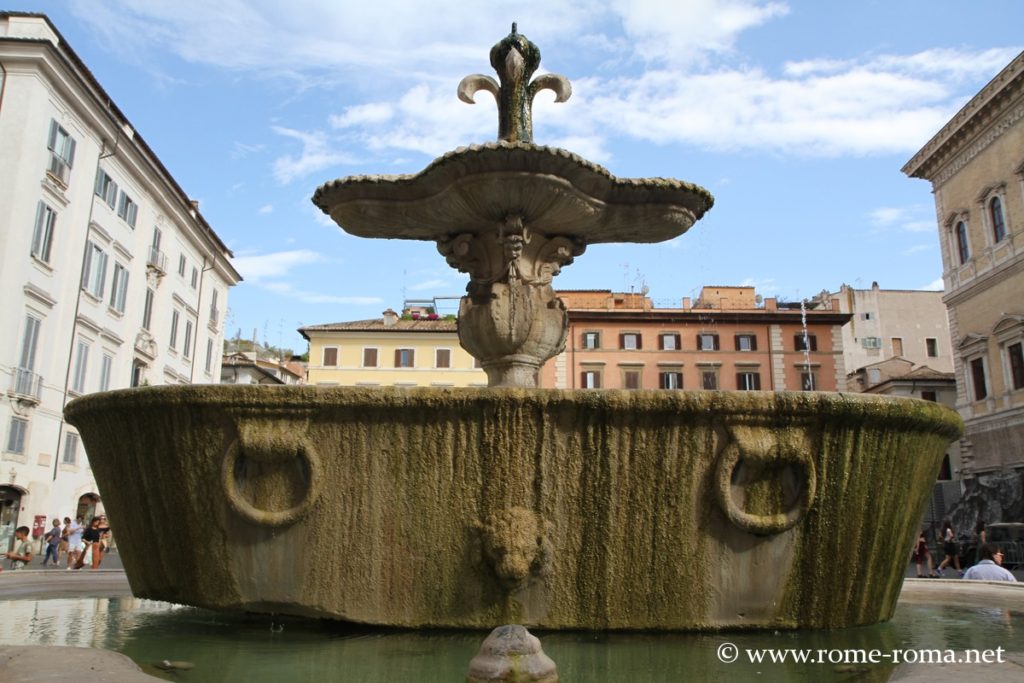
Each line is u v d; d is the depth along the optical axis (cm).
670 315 5450
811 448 486
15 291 2489
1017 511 3047
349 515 489
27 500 2550
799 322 5481
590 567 484
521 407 478
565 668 392
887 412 493
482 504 482
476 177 600
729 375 5412
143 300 3541
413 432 486
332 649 434
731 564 488
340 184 653
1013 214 3434
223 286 4859
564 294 5722
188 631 499
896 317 6506
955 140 3828
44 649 331
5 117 2523
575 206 634
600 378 5406
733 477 484
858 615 513
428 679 362
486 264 698
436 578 484
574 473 483
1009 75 3341
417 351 5566
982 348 3662
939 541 2514
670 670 389
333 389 485
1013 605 682
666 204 665
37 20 2600
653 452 483
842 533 496
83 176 2889
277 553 496
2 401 2423
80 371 2953
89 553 2039
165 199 3684
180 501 511
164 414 508
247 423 490
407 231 712
